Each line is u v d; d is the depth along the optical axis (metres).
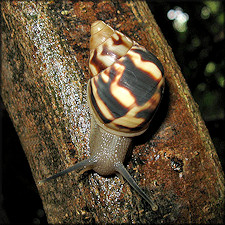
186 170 0.18
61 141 0.17
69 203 0.17
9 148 0.32
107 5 0.19
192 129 0.18
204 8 0.42
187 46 0.44
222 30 0.43
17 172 0.33
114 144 0.17
